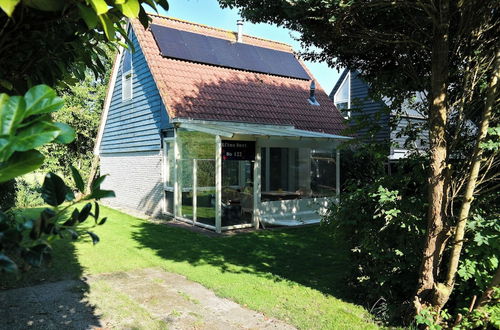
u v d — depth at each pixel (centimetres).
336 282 679
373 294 556
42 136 119
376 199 551
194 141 1288
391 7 468
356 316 524
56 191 152
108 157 1992
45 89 129
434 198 462
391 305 531
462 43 498
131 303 569
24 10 188
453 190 482
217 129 1173
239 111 1471
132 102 1684
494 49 473
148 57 1459
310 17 477
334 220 602
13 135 117
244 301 575
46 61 249
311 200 1384
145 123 1580
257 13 542
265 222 1256
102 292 615
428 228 473
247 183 1295
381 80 607
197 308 556
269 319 519
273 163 1469
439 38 460
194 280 684
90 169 2214
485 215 505
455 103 502
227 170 1272
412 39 508
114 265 776
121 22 274
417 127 639
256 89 1672
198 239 1059
